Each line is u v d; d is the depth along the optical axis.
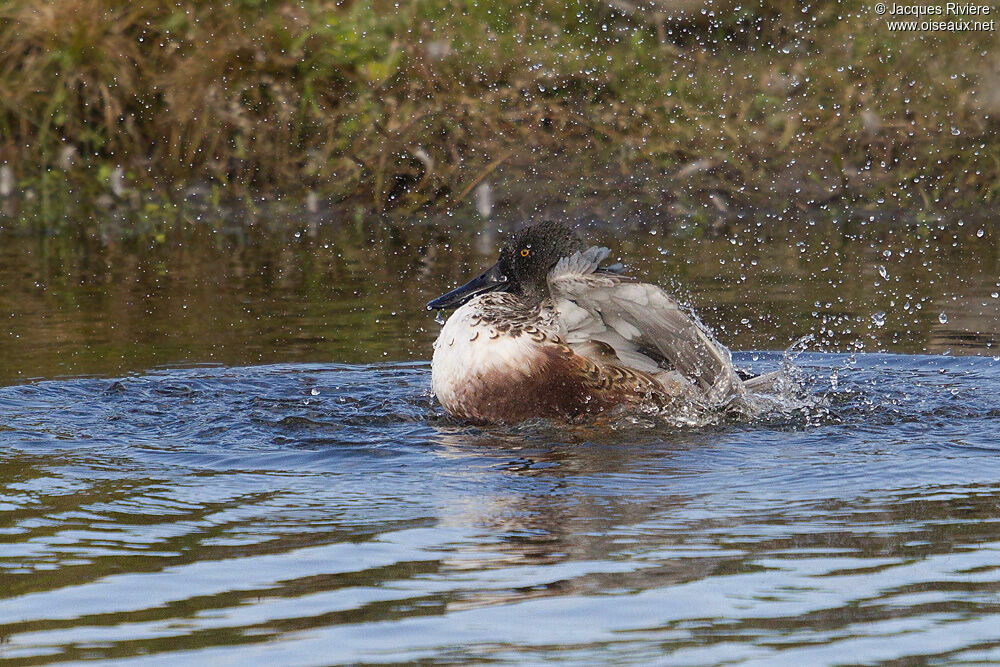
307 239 18.34
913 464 7.63
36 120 21.42
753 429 8.77
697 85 20.91
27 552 6.00
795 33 21.91
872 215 19.23
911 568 5.66
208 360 11.18
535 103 20.58
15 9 21.62
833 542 6.05
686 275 15.05
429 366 11.04
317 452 8.10
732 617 5.12
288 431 8.72
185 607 5.28
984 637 4.89
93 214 20.33
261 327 12.61
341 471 7.61
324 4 22.11
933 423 8.86
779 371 9.94
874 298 13.70
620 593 5.40
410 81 20.98
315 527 6.39
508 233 18.48
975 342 11.70
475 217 19.69
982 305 13.27
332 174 20.61
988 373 10.59
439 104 20.64
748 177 19.84
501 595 5.39
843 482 7.21
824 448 8.13
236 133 21.16
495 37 21.56
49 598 5.39
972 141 19.77
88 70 21.42
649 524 6.40
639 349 9.65
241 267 16.17
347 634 4.98
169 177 21.06
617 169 20.12
